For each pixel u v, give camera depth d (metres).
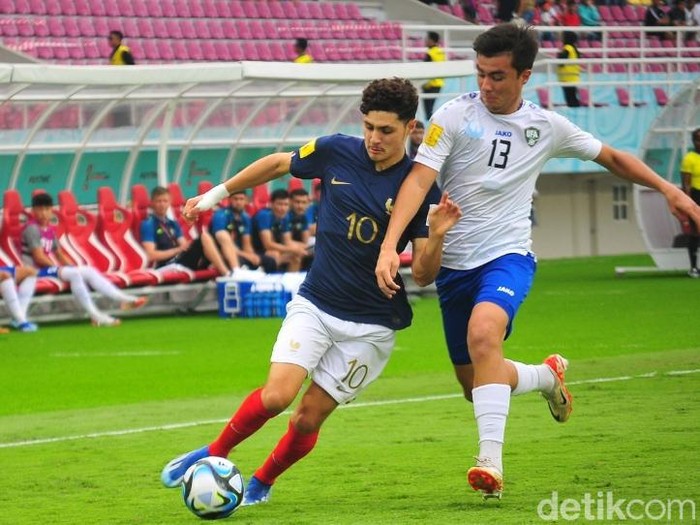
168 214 68.44
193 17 99.94
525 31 22.88
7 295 60.66
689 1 114.19
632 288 74.50
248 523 21.45
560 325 57.31
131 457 29.55
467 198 23.55
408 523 20.86
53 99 63.81
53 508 23.72
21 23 91.88
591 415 32.88
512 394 24.81
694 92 78.44
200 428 33.78
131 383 43.56
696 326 55.72
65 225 65.19
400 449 29.11
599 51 99.06
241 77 64.12
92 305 62.94
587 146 23.98
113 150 71.38
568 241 103.50
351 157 22.77
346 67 67.31
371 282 22.61
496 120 23.34
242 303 65.69
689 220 23.80
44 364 48.78
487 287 22.92
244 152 75.88
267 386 22.22
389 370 44.97
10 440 32.69
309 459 28.09
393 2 110.62
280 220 69.06
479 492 23.58
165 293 69.31
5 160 67.31
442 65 70.19
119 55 81.62
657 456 26.70
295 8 104.88
